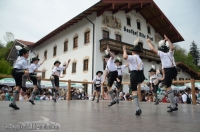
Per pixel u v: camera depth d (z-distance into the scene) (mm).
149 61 24500
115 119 3131
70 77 22734
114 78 6504
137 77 4102
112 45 19312
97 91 8875
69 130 2158
